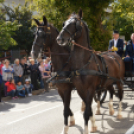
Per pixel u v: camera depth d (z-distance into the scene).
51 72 5.49
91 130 5.25
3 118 7.26
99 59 5.39
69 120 6.36
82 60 4.85
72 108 8.02
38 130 5.81
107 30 13.39
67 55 5.29
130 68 7.02
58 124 6.23
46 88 12.27
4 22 11.89
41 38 5.25
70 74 5.08
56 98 10.58
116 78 6.04
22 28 16.19
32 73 12.30
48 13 13.29
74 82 5.00
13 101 10.05
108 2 12.78
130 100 8.30
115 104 7.83
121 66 6.61
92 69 4.88
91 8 12.61
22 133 5.66
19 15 16.48
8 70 10.62
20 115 7.58
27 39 16.39
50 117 7.05
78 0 12.55
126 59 6.93
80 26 4.68
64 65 5.22
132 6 13.81
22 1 19.59
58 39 4.60
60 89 5.30
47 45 5.29
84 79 4.79
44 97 10.91
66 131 5.17
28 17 16.61
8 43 11.61
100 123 5.86
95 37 13.17
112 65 5.92
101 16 13.36
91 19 12.78
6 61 10.71
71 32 4.61
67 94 5.21
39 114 7.52
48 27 5.32
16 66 11.22
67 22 4.70
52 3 13.16
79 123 6.06
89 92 4.83
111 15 13.74
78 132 5.38
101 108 7.54
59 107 8.50
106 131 5.25
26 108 8.69
